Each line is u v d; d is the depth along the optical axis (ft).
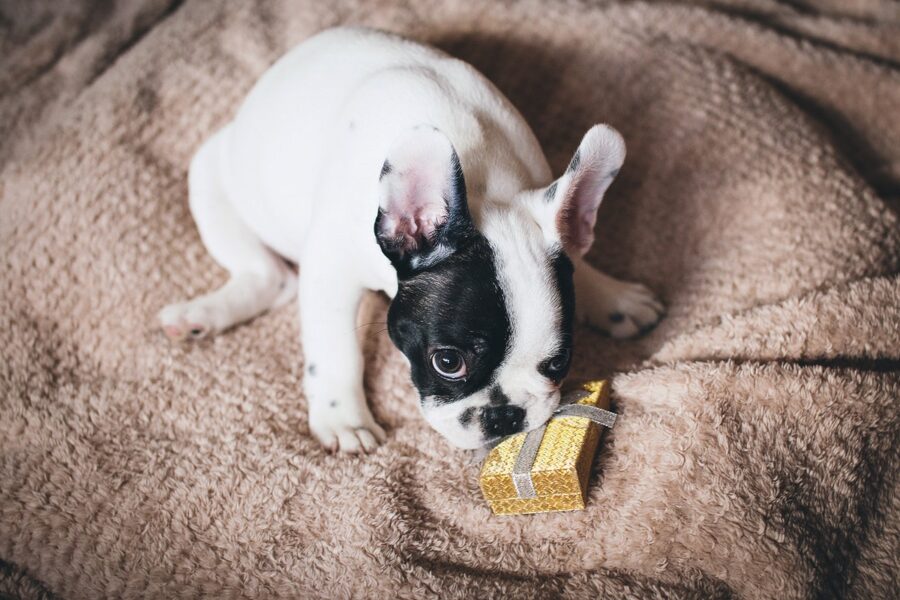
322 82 2.24
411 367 1.94
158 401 2.27
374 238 2.00
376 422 2.24
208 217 2.50
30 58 3.01
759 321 2.16
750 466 1.94
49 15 3.14
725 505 1.90
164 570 2.03
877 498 2.00
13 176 2.62
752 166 2.50
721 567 1.88
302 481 2.10
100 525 2.10
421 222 1.87
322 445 2.16
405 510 2.02
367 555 1.96
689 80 2.68
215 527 2.07
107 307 2.45
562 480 1.89
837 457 1.97
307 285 2.13
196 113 2.72
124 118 2.68
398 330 1.91
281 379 2.32
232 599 1.99
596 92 2.72
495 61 2.76
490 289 1.82
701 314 2.32
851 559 1.93
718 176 2.52
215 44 2.80
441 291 1.85
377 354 2.34
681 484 1.94
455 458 2.10
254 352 2.39
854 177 2.48
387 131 2.03
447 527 2.01
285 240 2.42
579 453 1.89
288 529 2.05
